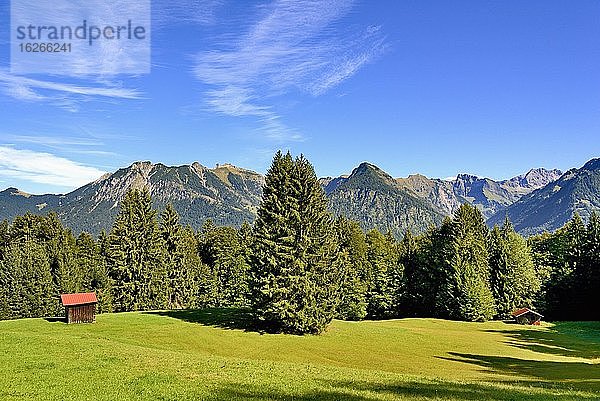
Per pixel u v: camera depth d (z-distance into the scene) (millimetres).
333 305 55125
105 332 48094
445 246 90438
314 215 55375
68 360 27719
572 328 75438
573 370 38312
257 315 53844
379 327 63094
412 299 93875
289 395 21734
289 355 43250
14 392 20906
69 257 78750
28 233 88250
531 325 79000
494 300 85875
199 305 95000
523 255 89375
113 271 83000
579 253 92625
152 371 25766
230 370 27016
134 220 84062
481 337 61625
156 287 83938
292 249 53781
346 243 93812
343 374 27703
